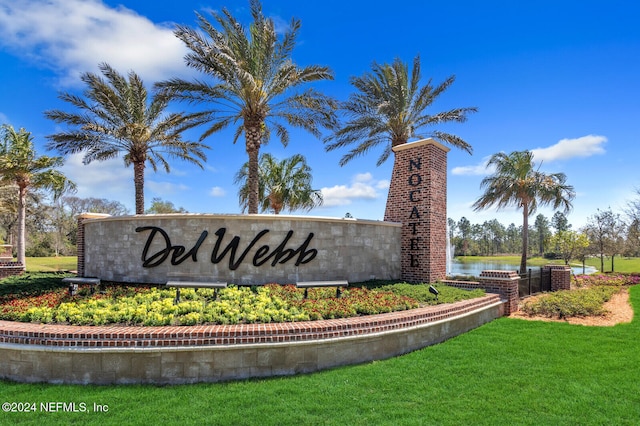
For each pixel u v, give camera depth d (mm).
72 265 36312
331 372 6227
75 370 5770
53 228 50312
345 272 12102
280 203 27641
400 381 5863
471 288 12250
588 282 21297
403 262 13664
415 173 13656
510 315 11508
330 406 4969
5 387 5562
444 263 13953
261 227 11156
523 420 4699
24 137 24500
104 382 5730
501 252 90812
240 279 10953
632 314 11742
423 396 5348
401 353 7426
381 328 7090
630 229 30203
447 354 7270
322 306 8117
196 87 14586
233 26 14148
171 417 4637
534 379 6020
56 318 6902
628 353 7398
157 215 11406
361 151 20625
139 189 19250
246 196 27688
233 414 4703
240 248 11055
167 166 23469
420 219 13383
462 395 5402
